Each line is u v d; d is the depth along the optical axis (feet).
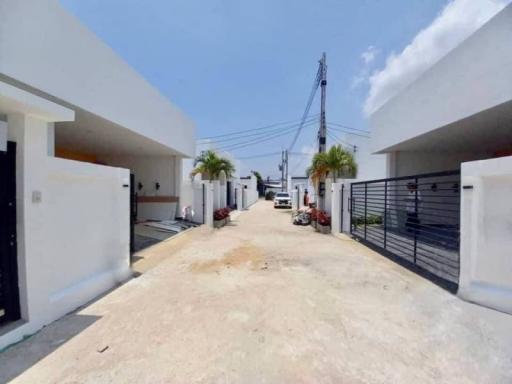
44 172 11.95
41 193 11.79
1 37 14.37
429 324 12.23
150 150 42.09
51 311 12.19
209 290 16.33
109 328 11.73
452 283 17.31
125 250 18.48
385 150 39.40
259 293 15.85
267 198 174.60
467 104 23.17
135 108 28.78
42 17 16.78
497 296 13.58
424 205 40.37
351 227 36.88
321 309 13.78
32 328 11.19
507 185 13.48
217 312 13.33
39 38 16.60
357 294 15.81
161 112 35.60
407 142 33.76
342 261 23.31
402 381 8.60
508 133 28.84
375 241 31.19
